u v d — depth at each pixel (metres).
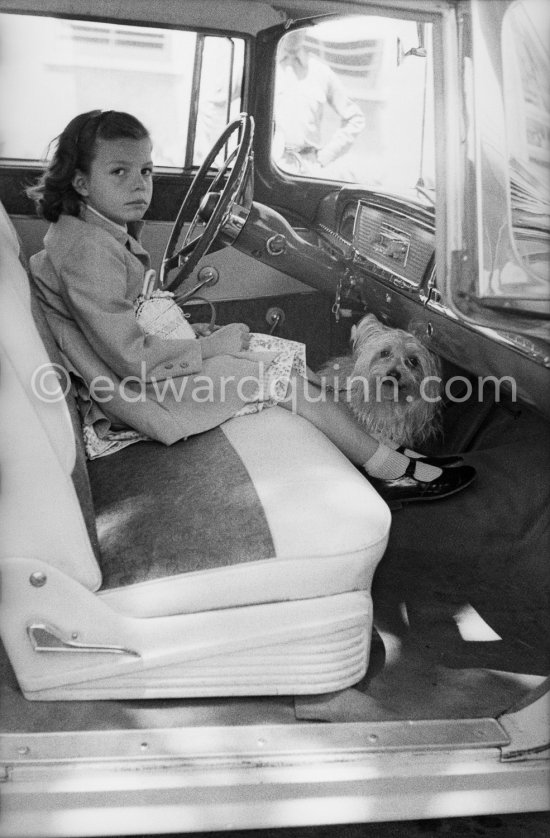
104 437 1.80
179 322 1.97
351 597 1.48
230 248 2.76
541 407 2.06
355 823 1.54
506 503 2.31
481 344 2.21
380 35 2.47
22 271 1.60
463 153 1.36
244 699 1.52
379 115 2.58
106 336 1.71
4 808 1.32
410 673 1.64
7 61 2.35
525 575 2.06
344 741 1.40
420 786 1.38
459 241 1.41
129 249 2.01
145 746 1.37
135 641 1.43
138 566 1.42
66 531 1.37
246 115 2.49
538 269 1.37
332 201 2.76
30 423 1.31
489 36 1.29
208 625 1.44
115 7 2.31
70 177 1.90
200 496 1.53
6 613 1.39
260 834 1.49
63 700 1.47
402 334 2.36
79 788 1.32
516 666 1.69
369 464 2.14
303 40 2.53
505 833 1.52
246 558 1.42
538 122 1.34
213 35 2.46
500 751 1.40
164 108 2.55
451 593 1.97
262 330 2.88
